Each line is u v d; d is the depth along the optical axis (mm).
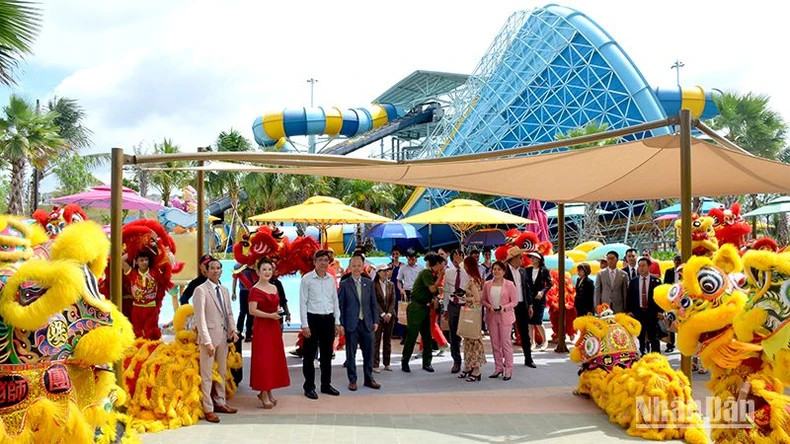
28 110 20594
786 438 4453
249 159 7066
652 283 9750
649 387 6066
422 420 6555
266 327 6941
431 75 62219
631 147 7445
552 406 7164
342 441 5793
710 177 8922
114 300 6102
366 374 8164
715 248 8188
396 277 12594
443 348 10734
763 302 4395
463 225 29750
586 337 7320
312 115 55844
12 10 8352
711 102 56062
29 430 3646
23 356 3695
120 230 6180
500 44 52125
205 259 6770
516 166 8117
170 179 36500
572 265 16062
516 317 9703
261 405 7105
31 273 3543
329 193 47125
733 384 4887
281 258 10539
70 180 34312
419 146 66312
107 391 4180
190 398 6293
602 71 43656
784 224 32125
